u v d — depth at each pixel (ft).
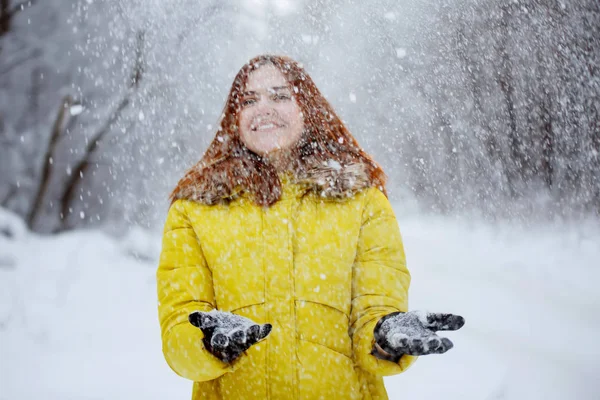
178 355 5.35
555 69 59.21
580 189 56.80
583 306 22.35
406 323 4.79
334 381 5.72
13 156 63.67
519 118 62.90
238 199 6.15
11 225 40.16
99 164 63.52
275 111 6.24
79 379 15.01
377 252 6.10
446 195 70.23
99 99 59.98
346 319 5.93
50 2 59.36
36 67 61.21
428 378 14.35
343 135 6.61
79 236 38.65
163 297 5.99
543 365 15.29
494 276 29.37
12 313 21.44
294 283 5.89
